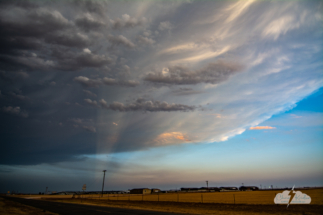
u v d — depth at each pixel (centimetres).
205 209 3009
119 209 2967
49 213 2488
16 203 4456
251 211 2670
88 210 2805
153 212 2519
